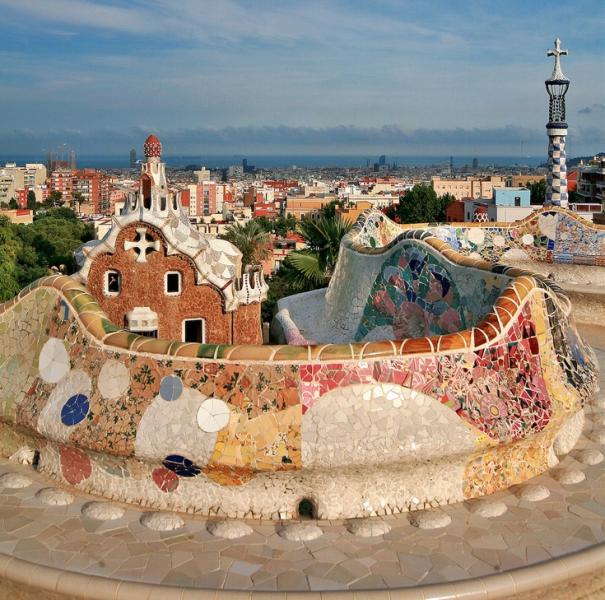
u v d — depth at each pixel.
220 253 23.61
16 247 46.12
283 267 39.62
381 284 22.50
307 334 25.44
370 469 13.35
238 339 23.70
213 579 11.66
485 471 14.38
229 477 13.45
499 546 12.65
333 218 35.03
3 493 14.36
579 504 14.10
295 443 13.12
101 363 14.52
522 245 33.84
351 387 13.43
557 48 36.62
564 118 37.03
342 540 12.82
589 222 33.06
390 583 11.60
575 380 15.83
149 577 11.69
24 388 15.65
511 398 14.43
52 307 15.95
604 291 30.27
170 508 13.81
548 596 11.95
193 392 13.54
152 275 22.28
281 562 12.15
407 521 13.44
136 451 13.50
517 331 14.93
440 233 33.09
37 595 11.71
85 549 12.45
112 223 21.84
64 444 14.43
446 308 19.53
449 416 13.69
